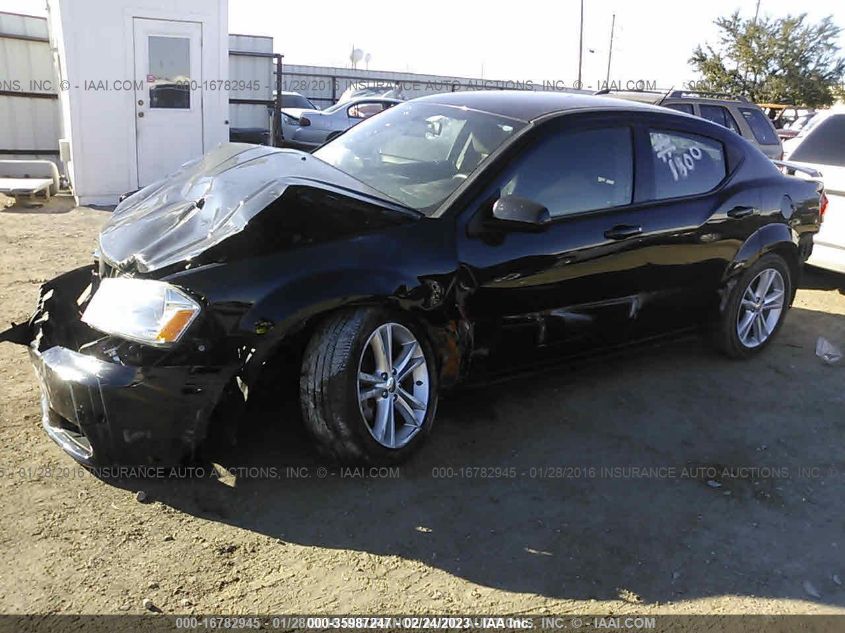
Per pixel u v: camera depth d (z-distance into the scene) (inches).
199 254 119.0
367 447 129.6
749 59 1430.9
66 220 352.8
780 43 1419.8
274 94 615.8
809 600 111.2
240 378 118.1
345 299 124.0
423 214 140.4
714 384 189.0
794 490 141.6
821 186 222.7
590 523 126.6
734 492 139.4
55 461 133.0
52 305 142.2
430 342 138.7
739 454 154.1
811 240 217.5
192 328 115.4
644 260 169.2
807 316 255.6
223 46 414.0
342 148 175.5
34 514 117.9
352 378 125.6
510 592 108.8
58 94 450.3
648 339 181.3
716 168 191.5
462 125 163.3
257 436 144.0
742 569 117.4
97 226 343.0
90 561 108.5
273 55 571.5
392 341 135.6
